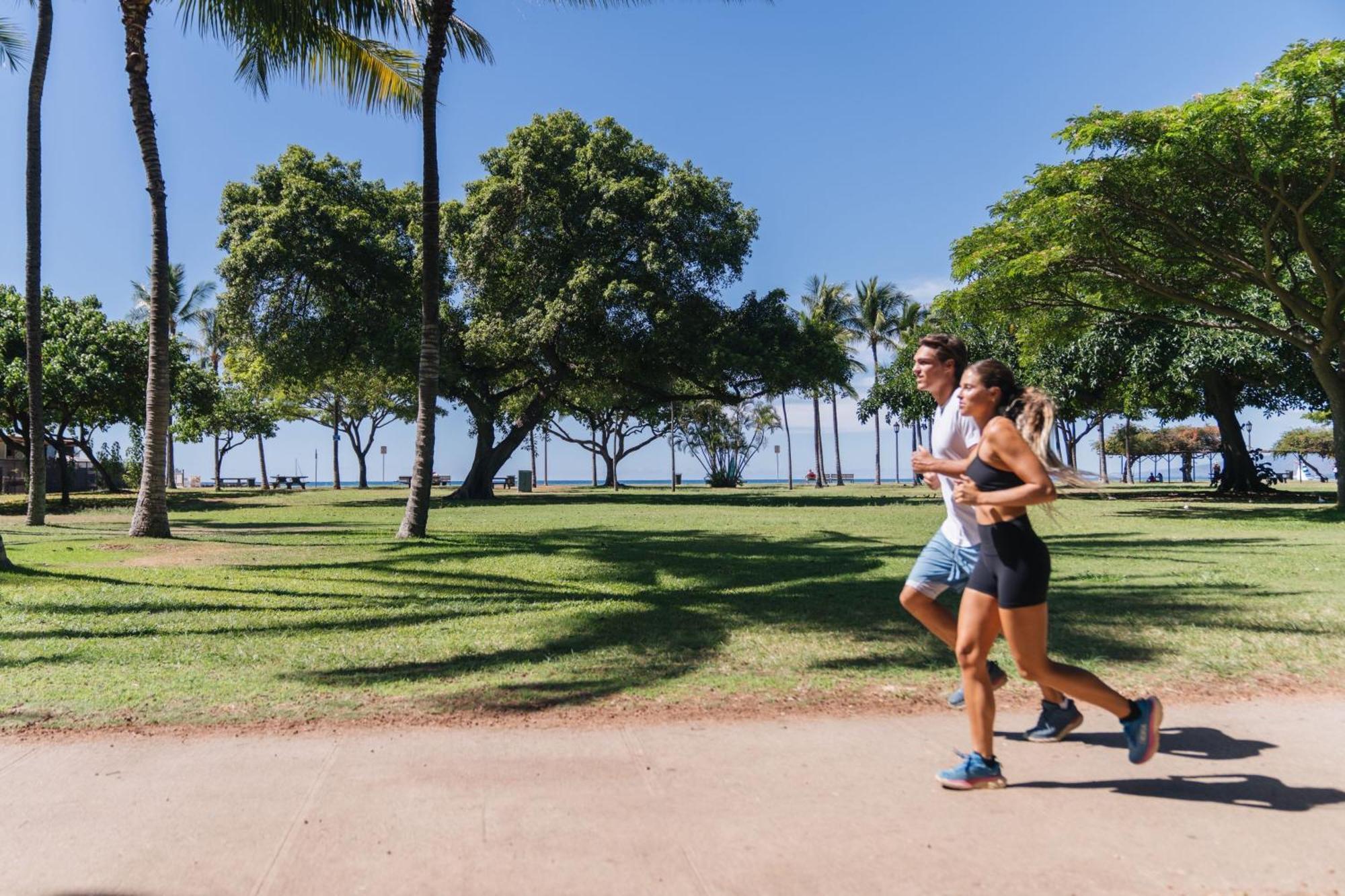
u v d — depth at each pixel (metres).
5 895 2.51
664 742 3.93
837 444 64.25
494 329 30.20
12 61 17.20
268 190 30.66
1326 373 19.41
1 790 3.35
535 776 3.49
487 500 31.36
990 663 3.97
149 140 13.41
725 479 58.41
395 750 3.82
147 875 2.64
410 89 14.64
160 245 13.84
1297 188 15.90
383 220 32.03
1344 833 2.91
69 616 7.10
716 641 6.10
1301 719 4.22
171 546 12.80
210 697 4.70
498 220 29.50
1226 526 15.95
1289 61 14.19
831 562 10.71
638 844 2.85
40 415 17.66
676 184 29.12
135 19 13.02
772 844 2.84
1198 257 18.28
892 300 56.38
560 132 31.27
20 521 19.09
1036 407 3.46
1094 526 15.99
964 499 3.29
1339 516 17.95
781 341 31.38
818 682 4.98
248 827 2.99
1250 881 2.58
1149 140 15.87
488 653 5.79
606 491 47.69
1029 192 18.34
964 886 2.55
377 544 13.02
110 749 3.85
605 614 7.20
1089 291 20.47
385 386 38.56
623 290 28.02
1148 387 29.66
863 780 3.43
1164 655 5.54
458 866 2.70
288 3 11.98
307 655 5.74
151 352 14.07
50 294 29.38
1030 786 3.37
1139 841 2.86
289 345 29.22
